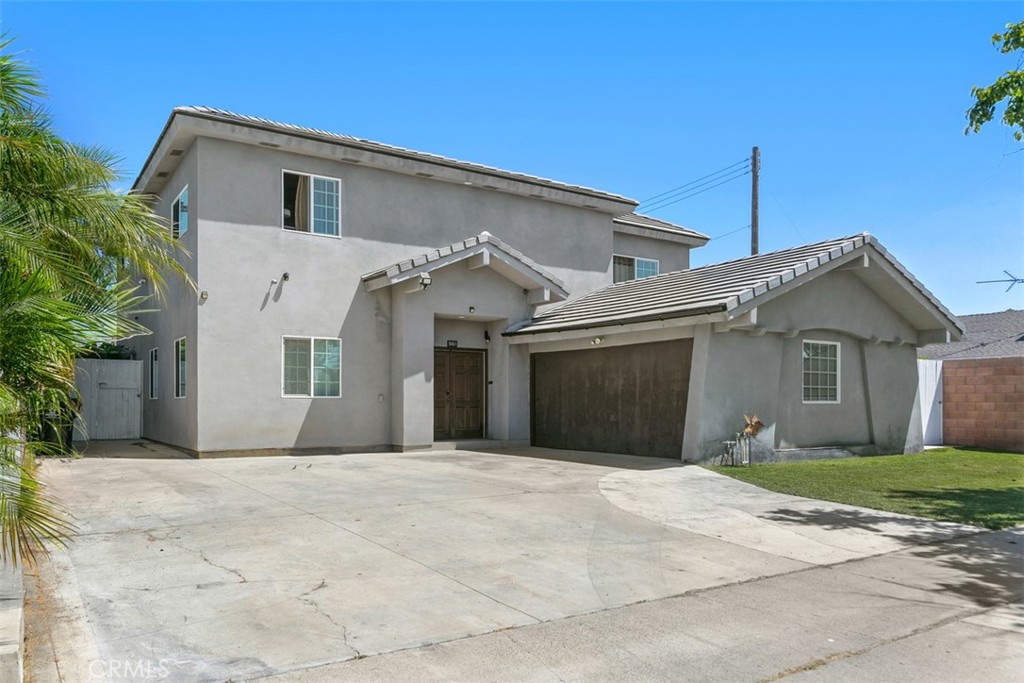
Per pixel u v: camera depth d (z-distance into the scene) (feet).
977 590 20.39
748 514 29.71
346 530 25.11
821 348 50.80
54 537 14.47
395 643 15.64
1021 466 46.03
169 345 51.75
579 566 21.85
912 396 56.13
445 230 55.88
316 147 48.75
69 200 17.07
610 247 66.49
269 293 47.44
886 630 17.16
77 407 19.65
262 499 30.25
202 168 45.50
